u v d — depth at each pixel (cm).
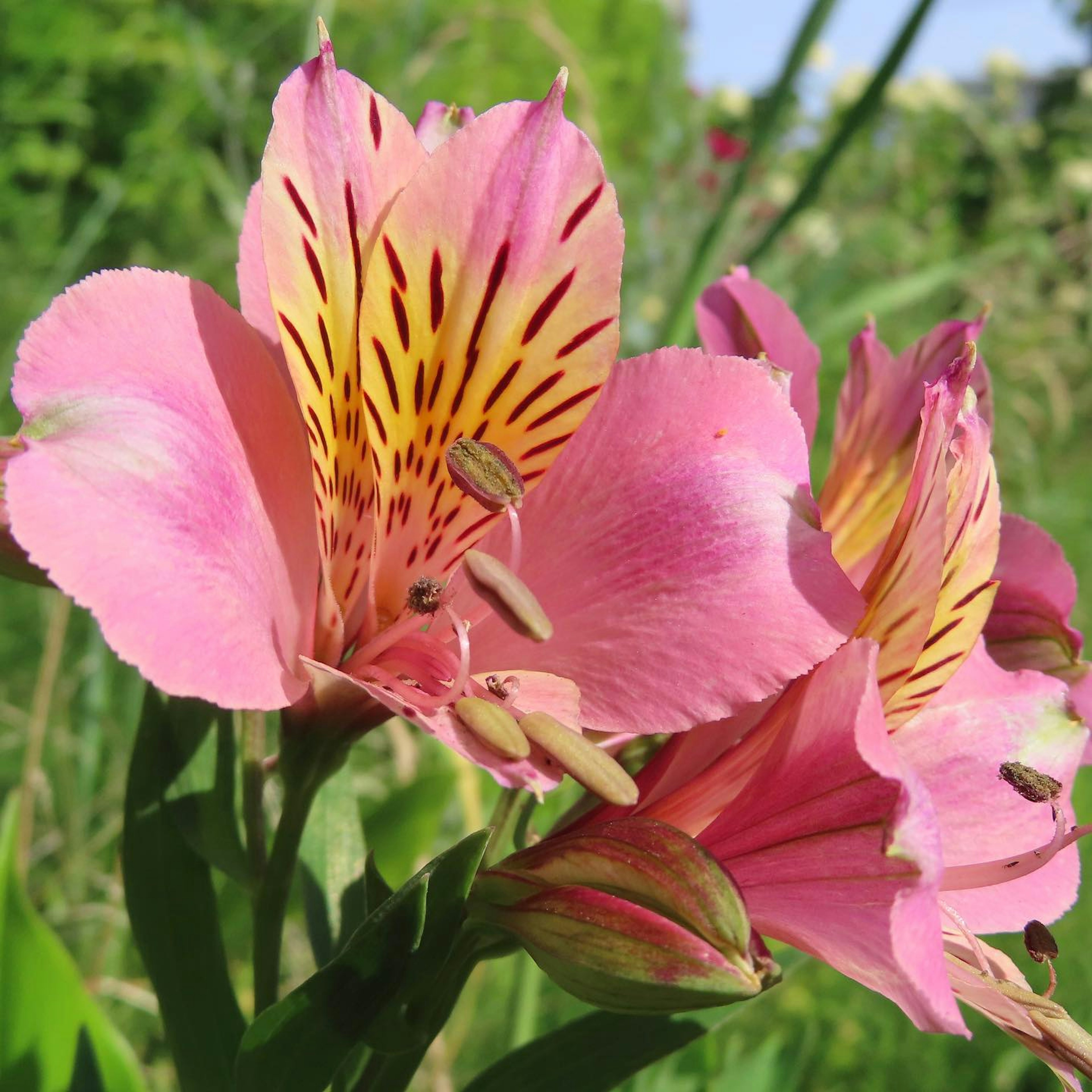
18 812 16
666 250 44
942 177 73
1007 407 52
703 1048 19
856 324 38
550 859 11
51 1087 15
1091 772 33
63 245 53
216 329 11
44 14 63
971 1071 27
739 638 11
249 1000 22
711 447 12
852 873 10
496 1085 13
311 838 14
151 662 9
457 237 11
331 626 12
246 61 45
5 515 11
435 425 12
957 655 11
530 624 10
